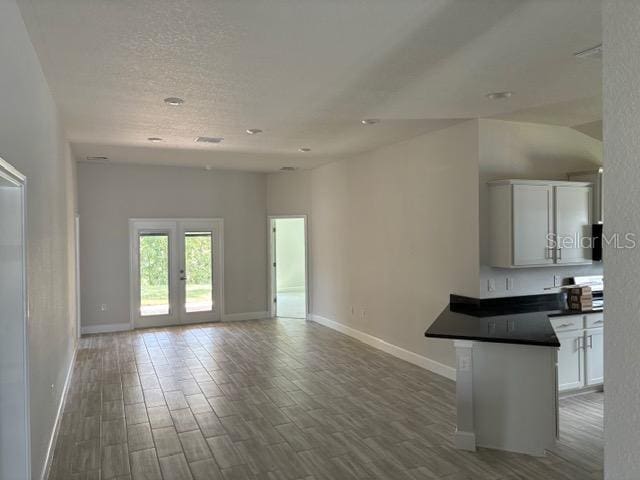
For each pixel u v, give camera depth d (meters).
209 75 3.58
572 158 5.60
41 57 3.18
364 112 4.77
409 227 6.25
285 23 2.69
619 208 0.89
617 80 0.88
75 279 7.05
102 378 5.71
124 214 8.45
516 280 5.34
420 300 6.06
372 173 7.05
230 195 9.26
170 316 8.86
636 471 0.86
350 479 3.41
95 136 5.84
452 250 5.52
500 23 2.70
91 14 2.56
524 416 3.79
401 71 3.52
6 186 2.42
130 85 3.81
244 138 6.06
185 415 4.57
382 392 5.17
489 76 3.65
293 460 3.69
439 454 3.77
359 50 3.10
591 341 5.01
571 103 4.49
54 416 3.97
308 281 9.18
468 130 5.25
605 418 0.91
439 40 2.94
